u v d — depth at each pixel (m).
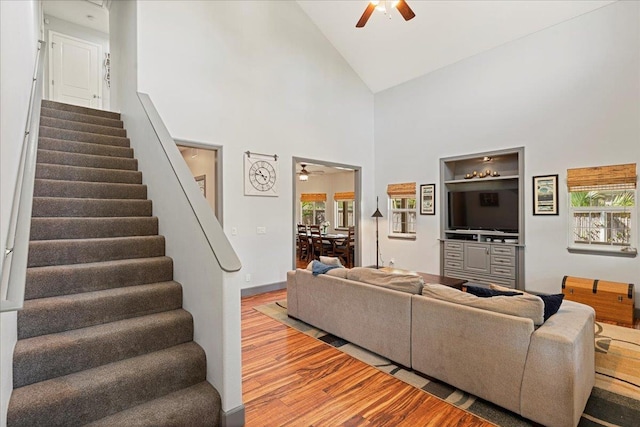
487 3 4.80
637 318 4.09
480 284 5.61
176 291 2.61
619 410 2.23
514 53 5.23
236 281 2.08
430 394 2.44
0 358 1.43
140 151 3.82
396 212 7.10
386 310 2.95
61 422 1.70
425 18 5.35
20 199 1.70
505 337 2.18
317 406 2.30
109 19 5.69
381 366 2.87
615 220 4.42
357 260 7.19
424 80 6.45
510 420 2.14
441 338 2.54
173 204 2.86
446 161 6.14
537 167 5.00
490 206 5.68
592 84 4.49
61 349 1.90
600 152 4.43
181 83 4.56
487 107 5.56
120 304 2.33
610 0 4.28
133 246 2.87
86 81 6.43
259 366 2.87
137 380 1.95
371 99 7.39
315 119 6.26
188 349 2.27
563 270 4.75
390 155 7.08
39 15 4.37
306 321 3.91
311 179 11.66
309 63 6.17
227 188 5.03
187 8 4.65
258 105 5.42
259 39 5.45
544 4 4.59
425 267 6.48
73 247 2.58
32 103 2.86
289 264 5.84
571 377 1.92
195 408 1.95
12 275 1.23
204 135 4.78
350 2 5.59
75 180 3.31
